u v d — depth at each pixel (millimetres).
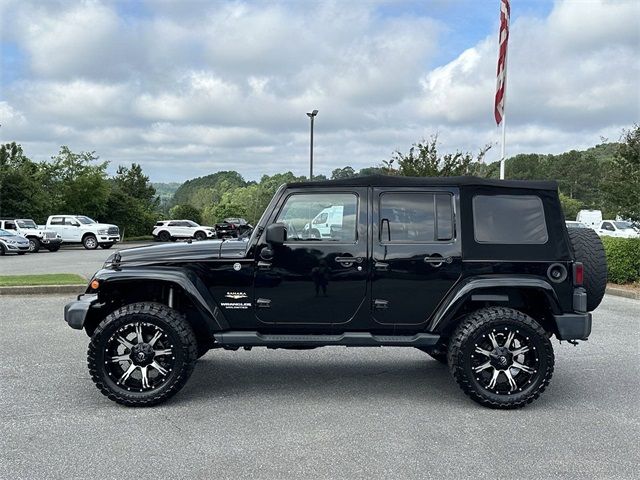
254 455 3854
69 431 4281
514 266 4945
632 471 3637
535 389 4785
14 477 3506
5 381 5523
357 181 5043
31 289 11141
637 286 12328
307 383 5586
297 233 5027
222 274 4984
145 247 5355
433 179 5051
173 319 4832
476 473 3594
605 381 5691
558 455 3881
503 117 14664
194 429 4336
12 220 28250
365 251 4957
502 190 5062
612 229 28656
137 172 64938
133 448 3963
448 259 4938
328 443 4070
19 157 45094
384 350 6984
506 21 14430
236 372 5973
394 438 4172
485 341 4879
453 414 4715
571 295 4957
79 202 43438
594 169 105875
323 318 5012
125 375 4844
